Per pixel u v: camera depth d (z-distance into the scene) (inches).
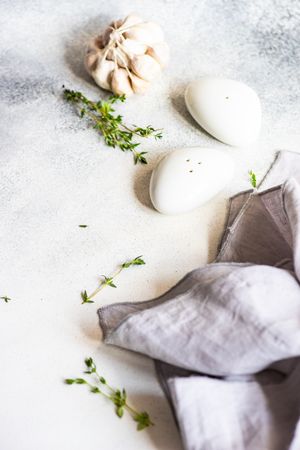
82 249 18.3
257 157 19.3
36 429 16.0
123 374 16.5
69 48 21.6
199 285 15.8
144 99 20.6
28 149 19.9
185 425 14.5
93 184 19.3
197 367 15.2
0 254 18.3
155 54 19.9
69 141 20.0
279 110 20.1
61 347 16.9
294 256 15.7
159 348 15.4
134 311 17.0
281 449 14.3
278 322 14.7
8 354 16.9
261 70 20.8
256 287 15.2
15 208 18.9
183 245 18.2
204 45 21.4
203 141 19.7
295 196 16.4
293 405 14.9
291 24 21.6
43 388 16.4
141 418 15.8
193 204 18.0
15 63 21.4
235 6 22.0
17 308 17.5
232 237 17.7
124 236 18.4
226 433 14.6
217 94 19.1
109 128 19.6
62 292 17.7
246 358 14.8
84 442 15.8
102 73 19.9
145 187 19.1
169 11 22.1
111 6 22.4
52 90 20.8
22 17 22.3
